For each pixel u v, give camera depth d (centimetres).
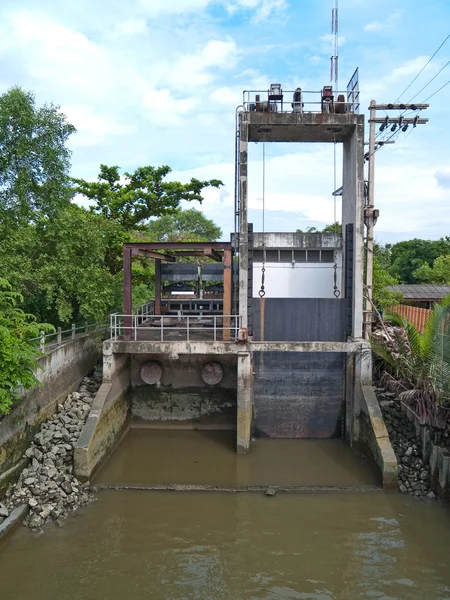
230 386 2417
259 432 2305
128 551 1355
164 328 2152
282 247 2248
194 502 1634
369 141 2055
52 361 1959
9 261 2009
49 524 1470
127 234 2977
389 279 3316
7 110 2002
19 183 2075
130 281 2181
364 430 2033
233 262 2292
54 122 2156
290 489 1714
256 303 2208
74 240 2272
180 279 2766
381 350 2017
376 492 1695
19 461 1644
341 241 2256
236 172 2159
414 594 1192
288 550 1370
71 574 1255
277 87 2052
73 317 2581
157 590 1203
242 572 1274
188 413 2447
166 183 3139
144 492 1700
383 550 1368
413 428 1928
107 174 3153
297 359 2273
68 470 1706
